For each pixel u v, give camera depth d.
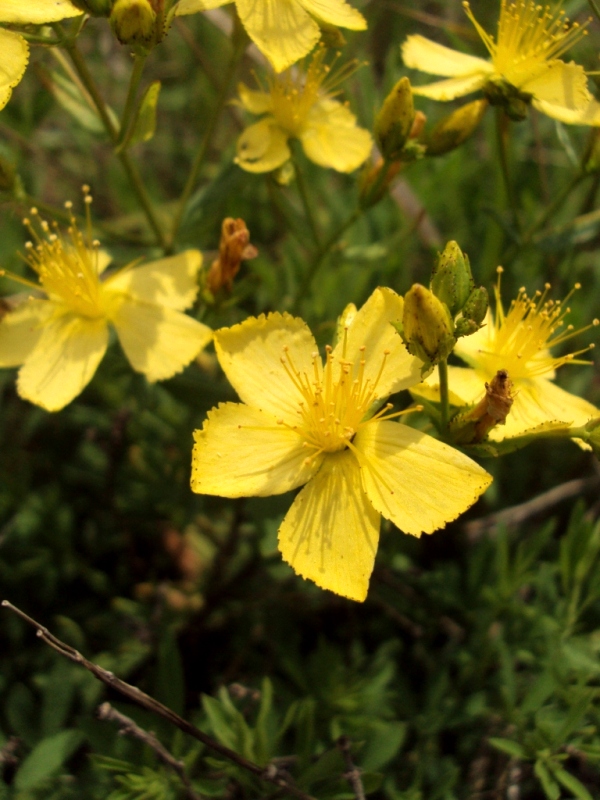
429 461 0.08
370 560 0.07
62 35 0.09
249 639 0.11
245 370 0.08
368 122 0.13
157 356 0.10
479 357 0.09
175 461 0.12
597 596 0.10
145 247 0.12
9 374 0.13
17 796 0.08
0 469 0.13
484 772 0.10
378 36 0.17
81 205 0.16
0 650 0.11
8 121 0.14
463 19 0.17
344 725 0.09
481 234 0.14
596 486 0.13
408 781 0.09
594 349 0.14
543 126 0.14
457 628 0.11
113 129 0.10
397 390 0.08
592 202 0.13
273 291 0.13
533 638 0.10
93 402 0.13
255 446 0.08
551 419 0.09
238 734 0.08
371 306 0.08
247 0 0.09
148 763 0.08
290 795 0.08
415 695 0.10
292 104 0.11
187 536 0.13
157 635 0.11
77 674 0.10
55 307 0.10
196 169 0.11
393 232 0.14
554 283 0.13
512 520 0.13
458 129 0.10
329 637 0.12
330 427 0.08
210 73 0.14
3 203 0.10
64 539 0.12
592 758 0.09
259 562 0.12
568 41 0.11
